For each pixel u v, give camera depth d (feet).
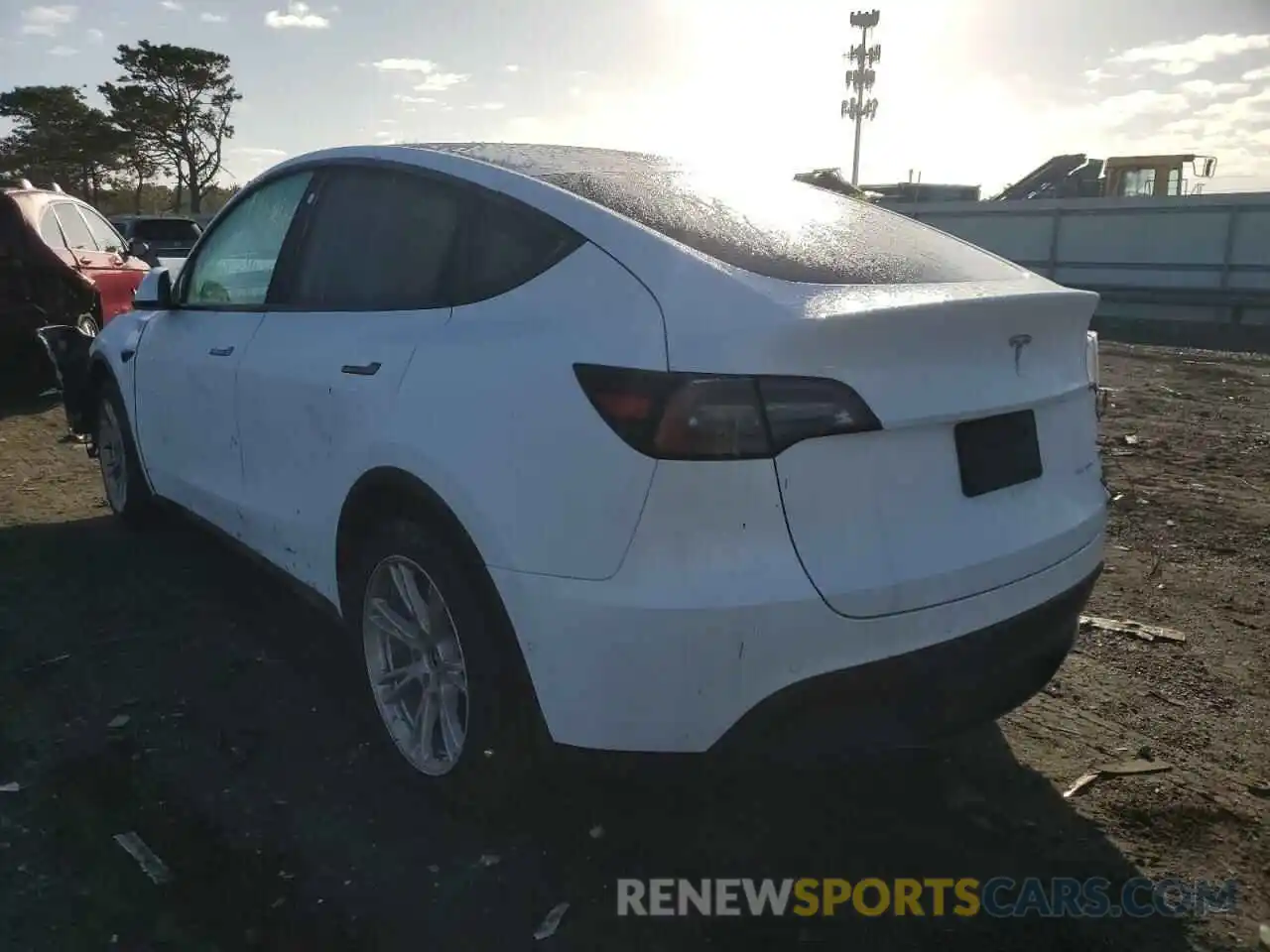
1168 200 63.82
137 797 10.23
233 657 13.25
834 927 8.64
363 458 10.12
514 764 9.14
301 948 8.27
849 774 10.78
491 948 8.33
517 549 8.52
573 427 8.21
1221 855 9.57
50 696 12.21
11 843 9.51
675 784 10.51
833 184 86.79
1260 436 26.30
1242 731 11.69
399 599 10.46
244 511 13.01
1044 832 9.87
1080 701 12.34
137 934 8.39
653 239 8.85
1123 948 8.45
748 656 7.79
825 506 7.95
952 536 8.54
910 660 8.23
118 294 32.86
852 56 146.72
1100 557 10.25
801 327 7.80
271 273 12.99
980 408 8.73
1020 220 70.90
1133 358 42.45
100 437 18.58
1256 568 16.74
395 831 9.73
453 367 9.37
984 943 8.49
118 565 16.39
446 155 11.03
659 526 7.84
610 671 8.05
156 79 197.98
